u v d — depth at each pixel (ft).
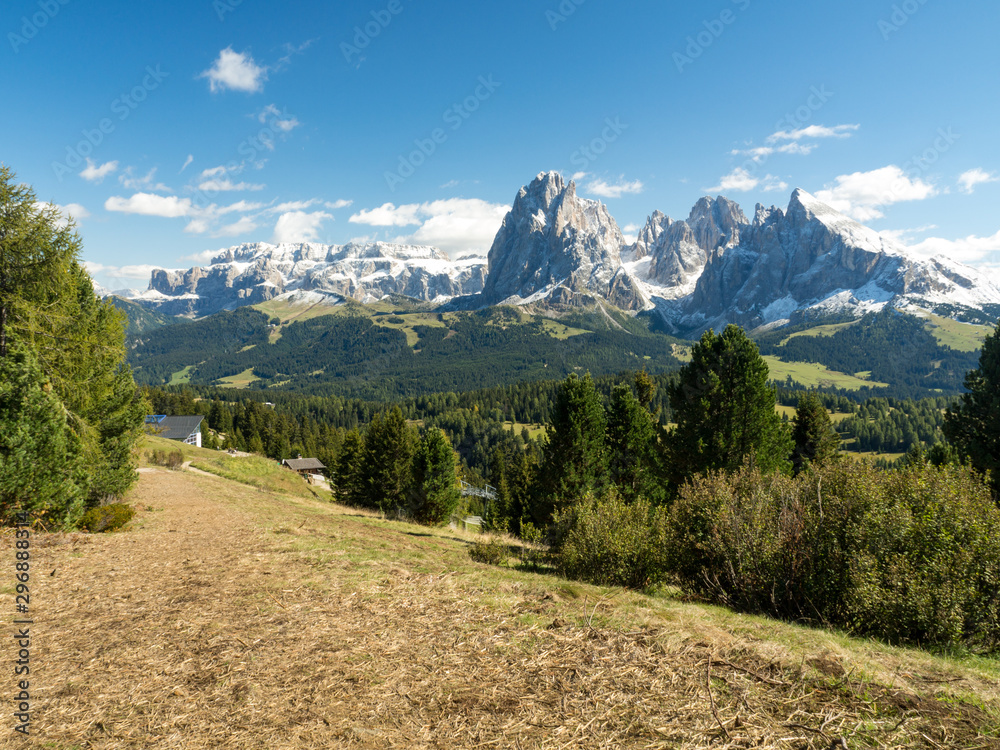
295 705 12.90
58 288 44.01
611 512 33.42
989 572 19.51
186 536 40.65
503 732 11.42
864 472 25.44
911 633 19.65
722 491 29.63
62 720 12.39
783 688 13.03
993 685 13.52
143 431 61.67
